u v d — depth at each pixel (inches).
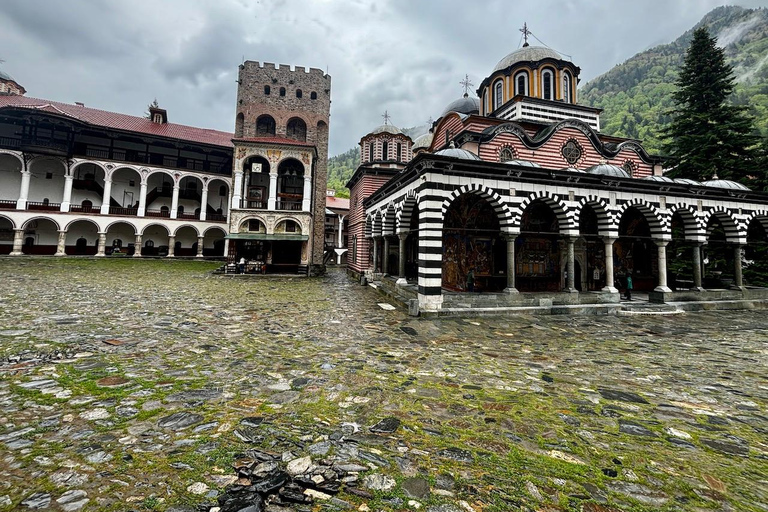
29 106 1385.3
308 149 1380.4
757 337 488.1
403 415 225.0
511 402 251.4
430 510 139.9
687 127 1137.4
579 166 906.7
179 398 235.6
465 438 199.2
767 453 194.2
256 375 285.9
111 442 178.9
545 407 245.3
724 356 390.3
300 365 315.0
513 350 396.2
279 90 1656.0
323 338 414.9
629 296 759.7
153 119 1797.5
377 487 153.1
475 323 541.6
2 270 967.6
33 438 179.0
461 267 812.6
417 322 534.9
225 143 1809.8
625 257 932.6
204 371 289.4
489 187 642.2
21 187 1435.8
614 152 941.2
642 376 318.7
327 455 176.4
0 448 168.9
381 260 1155.9
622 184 717.3
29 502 134.3
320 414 222.2
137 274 1060.5
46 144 1448.1
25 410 208.5
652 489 159.2
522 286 840.9
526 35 1181.1
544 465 175.0
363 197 1300.4
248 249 1395.2
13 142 1456.7
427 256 602.5
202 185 1812.3
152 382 260.7
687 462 183.0
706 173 1060.5
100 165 1545.3
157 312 518.9
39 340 349.7
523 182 664.4
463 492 151.6
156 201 1772.9
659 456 187.8
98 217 1534.2
